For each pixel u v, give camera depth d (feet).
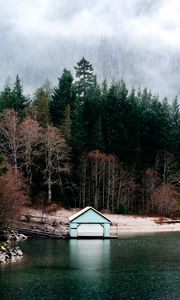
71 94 500.74
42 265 185.78
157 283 155.63
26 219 320.29
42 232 287.48
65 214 366.63
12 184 265.13
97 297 137.69
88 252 223.71
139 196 435.12
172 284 154.51
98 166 412.16
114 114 489.26
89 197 409.49
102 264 190.60
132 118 488.85
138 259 204.03
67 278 161.79
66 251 226.17
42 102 456.86
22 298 135.64
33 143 393.91
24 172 391.65
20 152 389.39
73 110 480.23
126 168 435.12
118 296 139.03
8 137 381.81
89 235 285.43
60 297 137.18
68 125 435.94
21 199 280.72
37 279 159.74
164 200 412.16
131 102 541.34
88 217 287.07
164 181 441.68
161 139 478.59
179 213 414.82
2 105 460.14
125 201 417.69
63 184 407.03
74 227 284.41
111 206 411.54
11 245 241.14
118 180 419.95
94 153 412.57
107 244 257.55
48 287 148.66
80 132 452.76
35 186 391.24
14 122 375.04
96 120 484.33
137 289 147.43
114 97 520.01
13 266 182.80
